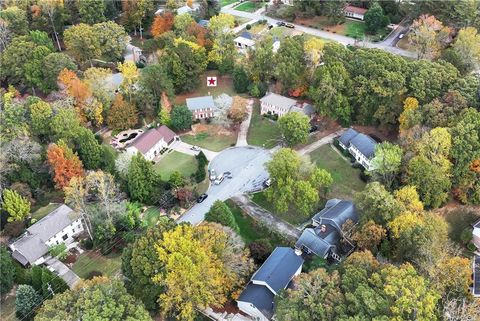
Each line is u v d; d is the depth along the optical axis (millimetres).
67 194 118688
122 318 84688
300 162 132125
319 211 131750
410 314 81625
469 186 127375
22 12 197250
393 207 111062
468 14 190625
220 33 186000
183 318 94188
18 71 170750
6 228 121375
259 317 99812
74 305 85625
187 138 162125
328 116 157750
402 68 151875
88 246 120938
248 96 179500
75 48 185250
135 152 144625
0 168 128875
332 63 157125
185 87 177875
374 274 87812
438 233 106812
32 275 107562
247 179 143875
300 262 108250
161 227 101062
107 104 161500
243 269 103375
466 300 89500
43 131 146250
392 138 153000
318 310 84375
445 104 137750
